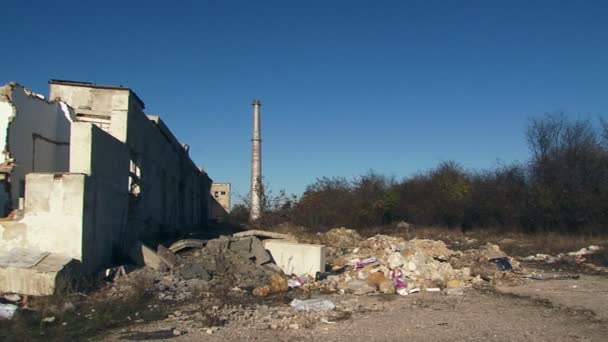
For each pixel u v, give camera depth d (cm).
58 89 1811
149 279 1256
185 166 2998
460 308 1088
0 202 1343
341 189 3738
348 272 1473
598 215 2783
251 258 1520
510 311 1054
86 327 895
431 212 3475
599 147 3127
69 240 1198
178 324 927
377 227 3481
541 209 2967
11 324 906
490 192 3319
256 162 4269
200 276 1354
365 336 843
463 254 1853
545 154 3269
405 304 1134
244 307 1090
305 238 2566
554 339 822
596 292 1276
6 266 1087
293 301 1116
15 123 1405
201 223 3825
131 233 1680
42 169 1582
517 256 2161
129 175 1653
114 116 1608
